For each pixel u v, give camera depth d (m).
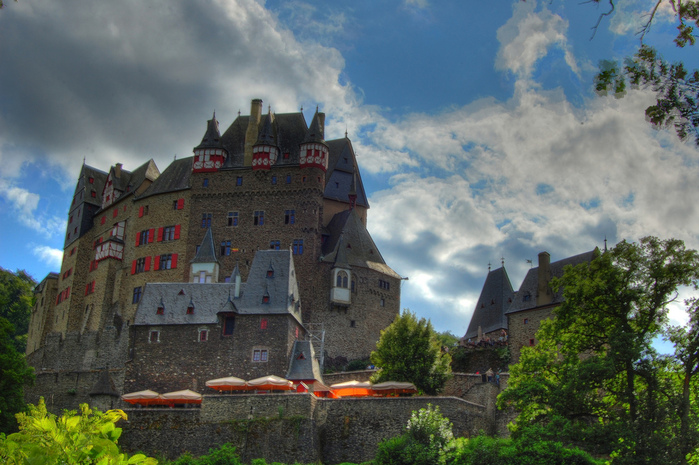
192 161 94.19
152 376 68.00
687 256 44.81
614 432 41.50
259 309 70.06
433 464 49.38
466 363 75.00
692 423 41.09
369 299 86.50
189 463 52.59
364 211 97.81
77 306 95.19
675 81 18.77
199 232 88.44
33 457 16.58
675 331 44.31
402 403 58.09
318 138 89.81
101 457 17.23
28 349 105.44
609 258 46.44
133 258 90.56
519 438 47.66
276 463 52.94
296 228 86.75
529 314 76.19
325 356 81.06
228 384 60.81
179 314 70.19
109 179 100.62
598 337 47.25
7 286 122.75
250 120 93.56
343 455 56.78
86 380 68.38
